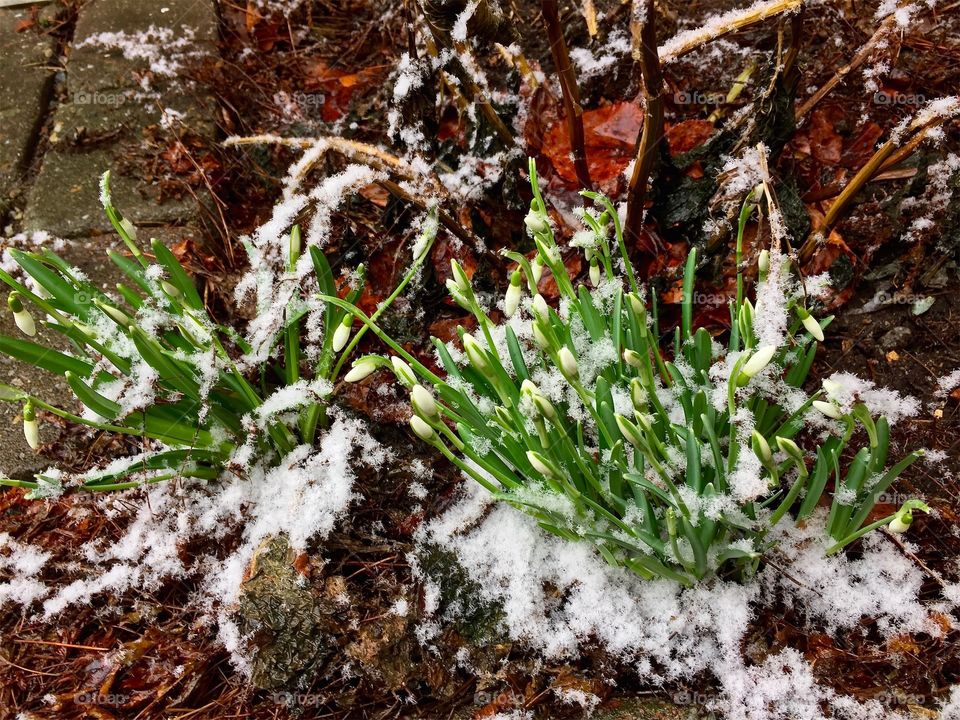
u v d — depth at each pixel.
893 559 0.58
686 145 0.75
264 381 0.63
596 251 0.54
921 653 0.54
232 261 0.78
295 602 0.57
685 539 0.53
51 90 0.91
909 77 0.79
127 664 0.58
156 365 0.54
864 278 0.70
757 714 0.53
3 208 0.82
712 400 0.54
